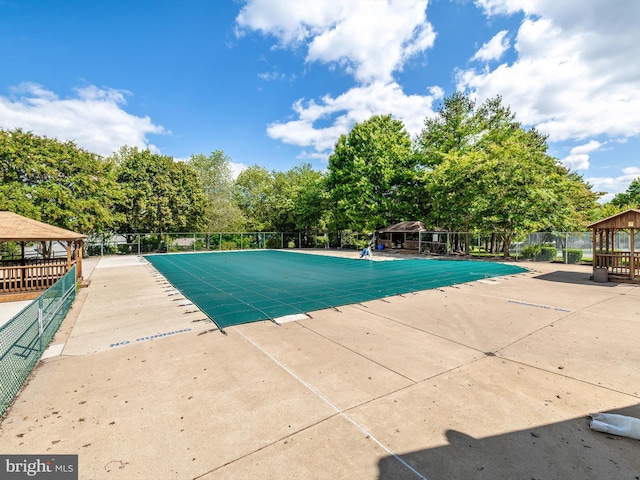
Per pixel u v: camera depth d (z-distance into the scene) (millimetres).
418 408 3408
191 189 34562
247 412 3355
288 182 43625
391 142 32781
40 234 10773
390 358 4844
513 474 2410
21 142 21672
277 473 2447
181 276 14695
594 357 4797
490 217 21844
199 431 3023
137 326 6727
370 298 9328
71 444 2826
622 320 6867
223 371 4414
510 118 30312
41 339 5168
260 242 37344
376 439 2875
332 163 34969
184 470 2486
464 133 28953
